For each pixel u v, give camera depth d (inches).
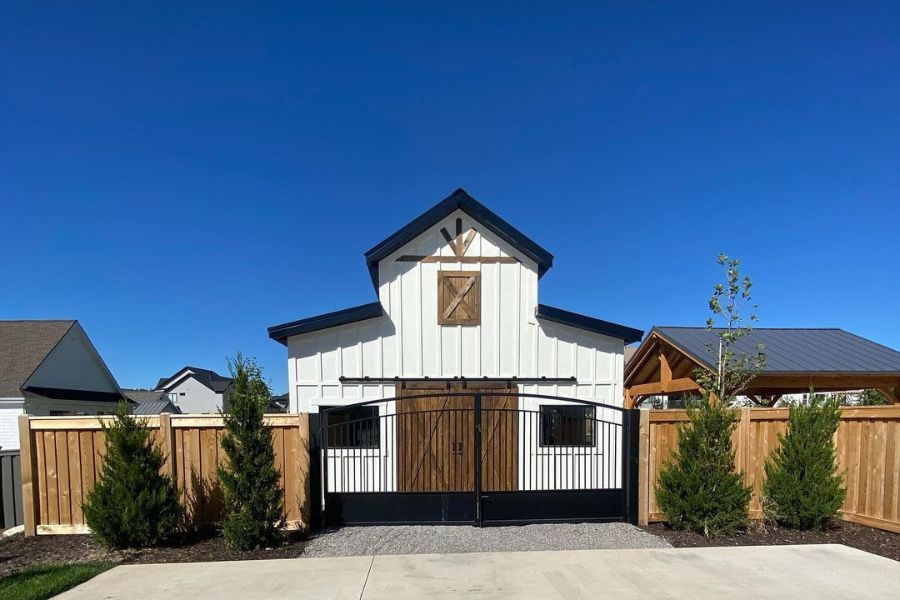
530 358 378.0
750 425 297.0
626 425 294.4
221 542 256.1
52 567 222.7
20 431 270.7
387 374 369.7
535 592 189.9
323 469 282.7
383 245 370.3
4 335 808.9
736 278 331.0
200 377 1873.8
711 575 207.0
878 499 277.9
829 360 454.3
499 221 375.9
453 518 283.6
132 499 245.9
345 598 185.8
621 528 277.7
